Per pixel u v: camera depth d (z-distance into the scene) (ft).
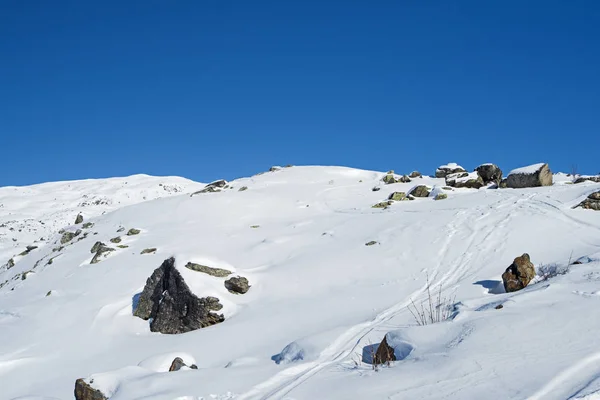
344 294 50.52
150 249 77.46
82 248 87.66
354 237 70.95
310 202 101.09
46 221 151.84
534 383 19.36
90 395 25.62
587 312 26.35
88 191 193.36
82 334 53.16
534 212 66.44
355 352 31.24
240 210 98.48
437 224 68.44
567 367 20.33
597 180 85.30
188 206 101.91
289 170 137.69
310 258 64.34
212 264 58.39
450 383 20.70
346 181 120.78
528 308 28.89
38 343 51.57
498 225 63.46
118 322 55.36
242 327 45.65
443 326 28.07
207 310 51.37
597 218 60.59
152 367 32.99
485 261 53.31
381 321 39.09
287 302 51.65
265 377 26.40
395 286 50.37
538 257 51.19
